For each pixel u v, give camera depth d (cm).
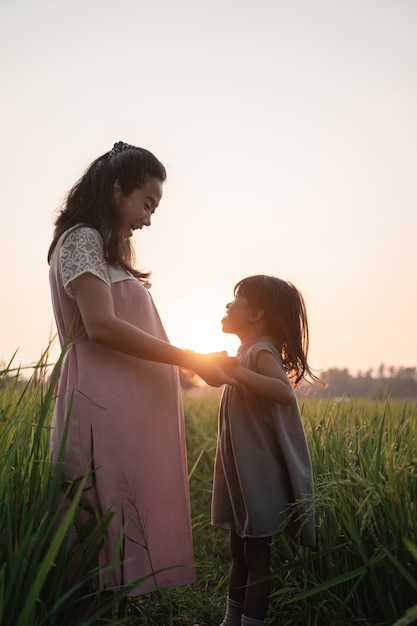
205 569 392
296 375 323
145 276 302
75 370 260
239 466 289
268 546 283
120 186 274
